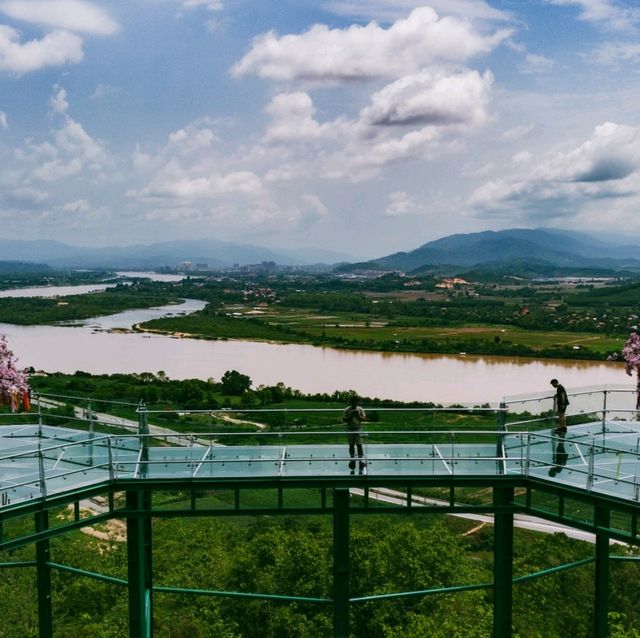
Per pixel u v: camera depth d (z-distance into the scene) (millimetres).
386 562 49406
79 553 55094
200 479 27719
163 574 49906
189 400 124438
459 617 45312
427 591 30594
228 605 47469
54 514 68188
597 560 30500
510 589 28844
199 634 44375
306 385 141625
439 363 176500
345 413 29500
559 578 48062
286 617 45719
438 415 44375
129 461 29391
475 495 68312
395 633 42812
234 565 50375
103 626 42344
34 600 47062
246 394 124062
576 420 35781
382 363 176750
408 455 30172
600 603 30406
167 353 199125
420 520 72062
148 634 29797
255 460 28078
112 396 125938
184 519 64625
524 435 29188
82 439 32344
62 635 43375
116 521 68062
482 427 36875
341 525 28391
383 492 68500
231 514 28141
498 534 28828
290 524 65938
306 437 38625
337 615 28656
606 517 26766
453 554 51469
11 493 25688
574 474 27516
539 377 148000
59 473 27984
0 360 42406
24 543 25359
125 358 187625
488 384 139250
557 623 45656
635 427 33656
